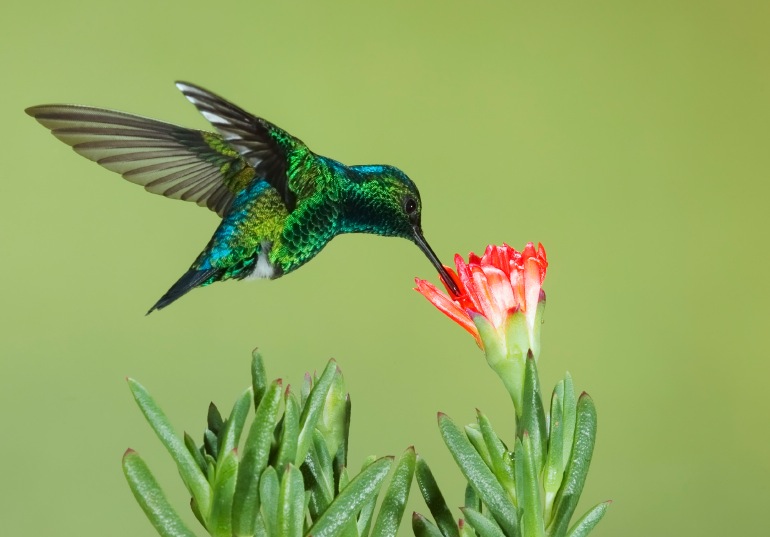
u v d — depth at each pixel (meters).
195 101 1.77
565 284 2.79
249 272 1.82
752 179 2.88
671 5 2.87
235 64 2.64
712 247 2.85
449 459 2.61
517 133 2.78
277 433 1.71
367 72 2.71
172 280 2.59
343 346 2.61
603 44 2.84
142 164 1.82
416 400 2.63
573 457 1.72
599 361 2.79
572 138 2.81
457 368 2.65
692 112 2.87
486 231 2.74
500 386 2.66
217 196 1.83
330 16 2.70
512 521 1.72
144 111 2.60
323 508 1.71
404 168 2.71
